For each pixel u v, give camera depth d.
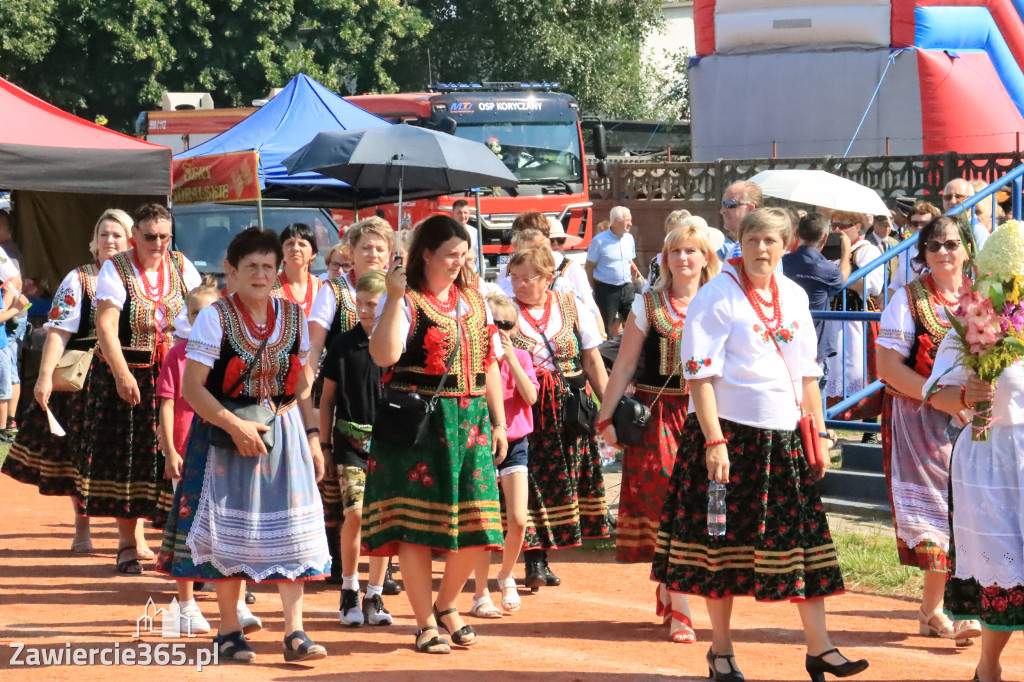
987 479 5.77
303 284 8.59
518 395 7.84
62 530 10.62
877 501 10.25
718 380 5.99
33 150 11.18
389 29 41.88
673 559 6.10
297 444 6.37
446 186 10.39
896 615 7.61
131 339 8.69
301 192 14.70
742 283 6.00
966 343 5.73
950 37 22.41
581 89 44.09
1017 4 22.62
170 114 25.61
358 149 8.85
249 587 8.62
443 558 9.59
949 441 6.91
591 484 8.70
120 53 38.88
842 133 22.91
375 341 6.37
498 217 23.70
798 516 5.87
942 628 7.03
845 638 7.06
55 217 15.23
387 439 6.52
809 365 6.09
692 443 6.08
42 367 8.68
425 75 44.56
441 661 6.47
